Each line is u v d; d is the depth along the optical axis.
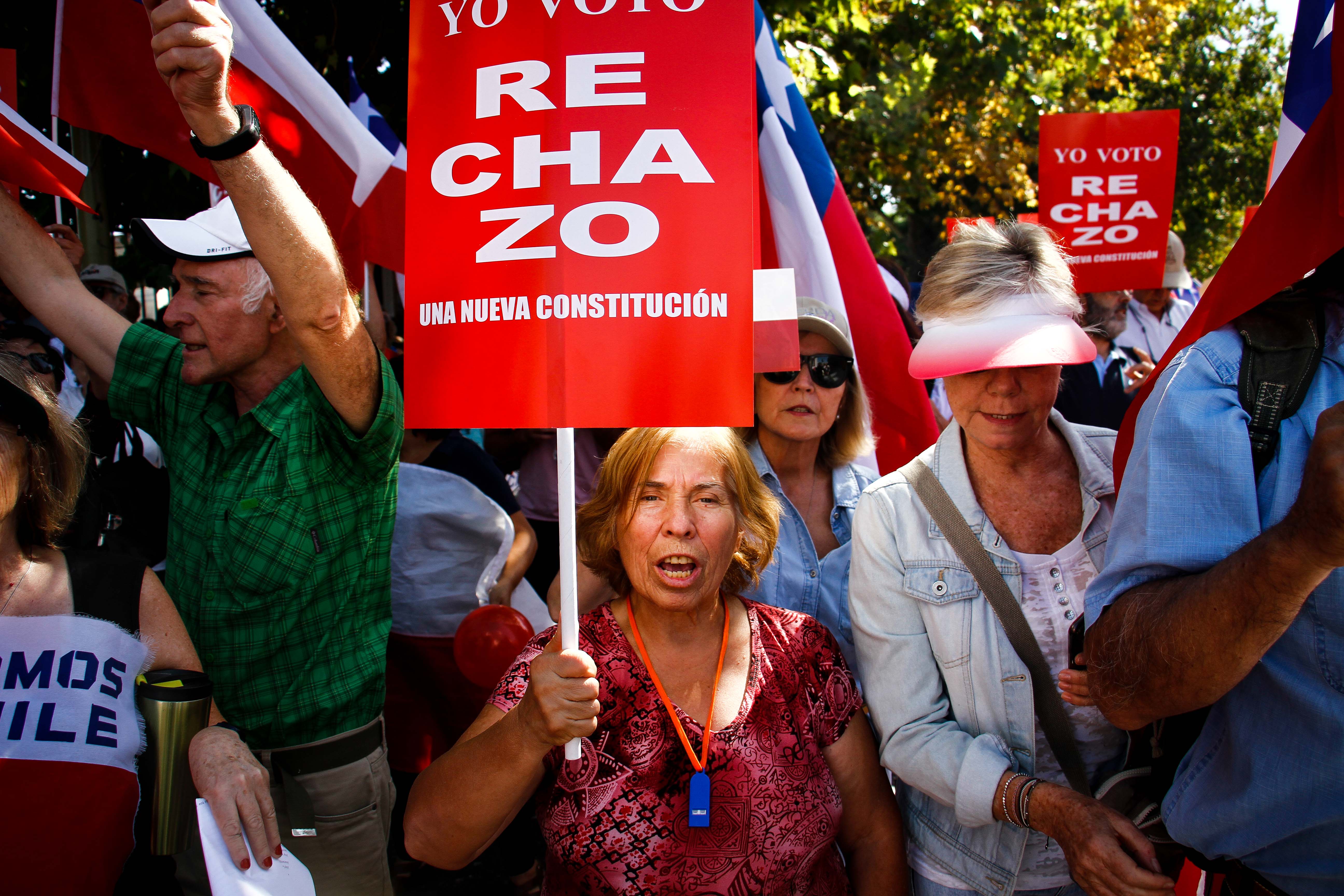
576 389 1.55
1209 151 22.50
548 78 1.55
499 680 2.70
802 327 2.56
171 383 2.49
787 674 1.92
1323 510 1.12
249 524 2.28
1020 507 2.08
